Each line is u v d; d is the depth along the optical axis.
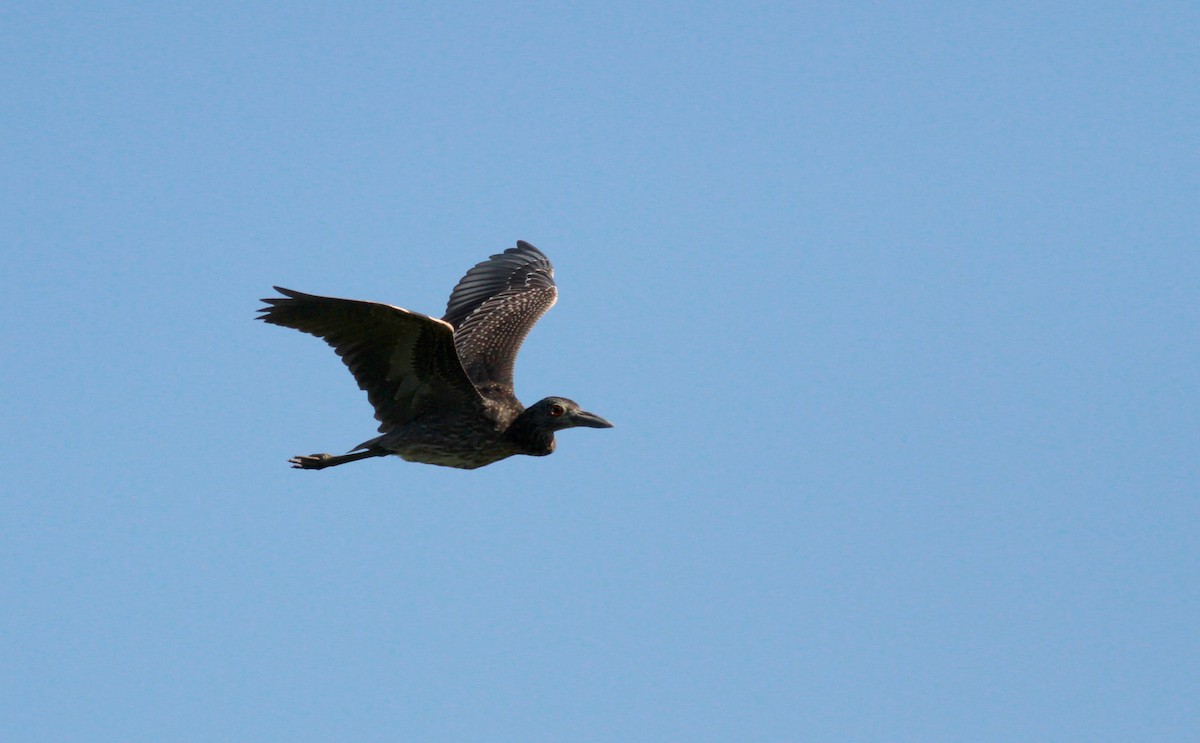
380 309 13.41
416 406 15.02
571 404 15.62
